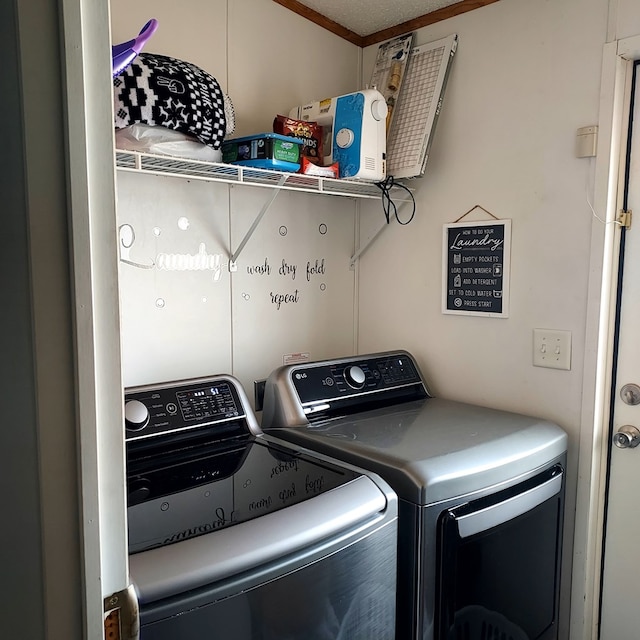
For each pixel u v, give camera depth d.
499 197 1.81
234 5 1.77
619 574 1.70
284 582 0.98
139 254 1.61
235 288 1.85
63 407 0.54
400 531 1.27
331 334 2.19
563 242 1.67
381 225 2.16
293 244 2.02
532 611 1.54
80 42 0.52
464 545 1.29
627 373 1.65
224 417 1.50
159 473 1.27
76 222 0.52
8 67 0.52
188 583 0.86
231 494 1.13
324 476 1.24
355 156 1.71
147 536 0.93
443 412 1.76
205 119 1.40
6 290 0.57
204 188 1.74
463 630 1.32
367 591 1.14
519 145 1.75
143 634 0.82
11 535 0.62
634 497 1.65
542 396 1.75
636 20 1.50
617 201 1.61
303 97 2.00
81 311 0.53
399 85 1.99
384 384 1.89
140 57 1.34
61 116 0.51
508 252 1.80
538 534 1.52
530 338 1.76
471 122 1.87
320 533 1.03
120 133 1.31
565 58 1.64
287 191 1.99
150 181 1.62
